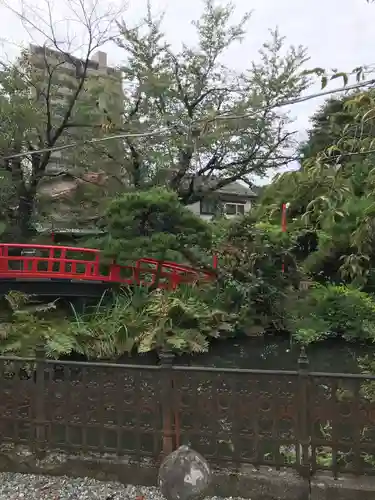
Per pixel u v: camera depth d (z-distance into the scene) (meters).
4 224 12.89
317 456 3.59
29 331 8.91
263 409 3.46
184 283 12.23
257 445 3.48
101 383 3.74
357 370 8.56
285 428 3.52
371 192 3.59
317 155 3.74
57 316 10.90
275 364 9.27
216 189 19.38
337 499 3.28
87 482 3.66
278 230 11.78
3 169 13.35
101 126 12.94
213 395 3.54
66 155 15.02
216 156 18.42
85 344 9.34
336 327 10.81
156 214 10.64
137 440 3.68
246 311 11.32
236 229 11.94
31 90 14.15
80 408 3.79
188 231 10.72
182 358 9.70
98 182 15.40
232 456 3.53
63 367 3.82
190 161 16.66
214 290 11.96
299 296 11.83
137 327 10.00
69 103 13.99
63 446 3.84
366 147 3.46
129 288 11.84
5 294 10.87
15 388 3.93
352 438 3.34
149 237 10.48
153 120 16.06
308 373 3.39
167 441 3.57
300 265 12.48
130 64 17.16
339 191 3.43
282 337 11.12
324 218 3.61
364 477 3.38
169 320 10.29
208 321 10.82
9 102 12.90
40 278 11.56
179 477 2.65
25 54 14.02
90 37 17.64
